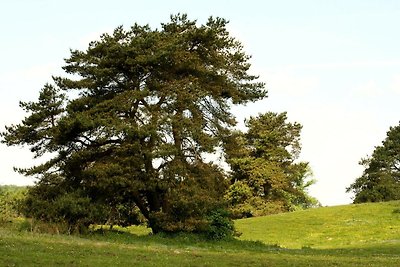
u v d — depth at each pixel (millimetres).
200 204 34344
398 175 87875
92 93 37281
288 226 55312
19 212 34750
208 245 32594
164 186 34062
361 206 62688
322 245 44094
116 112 35344
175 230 34250
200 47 38750
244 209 72188
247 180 75125
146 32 38000
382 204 62781
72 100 36125
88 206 32969
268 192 76625
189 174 35406
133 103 35812
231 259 23531
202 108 37844
